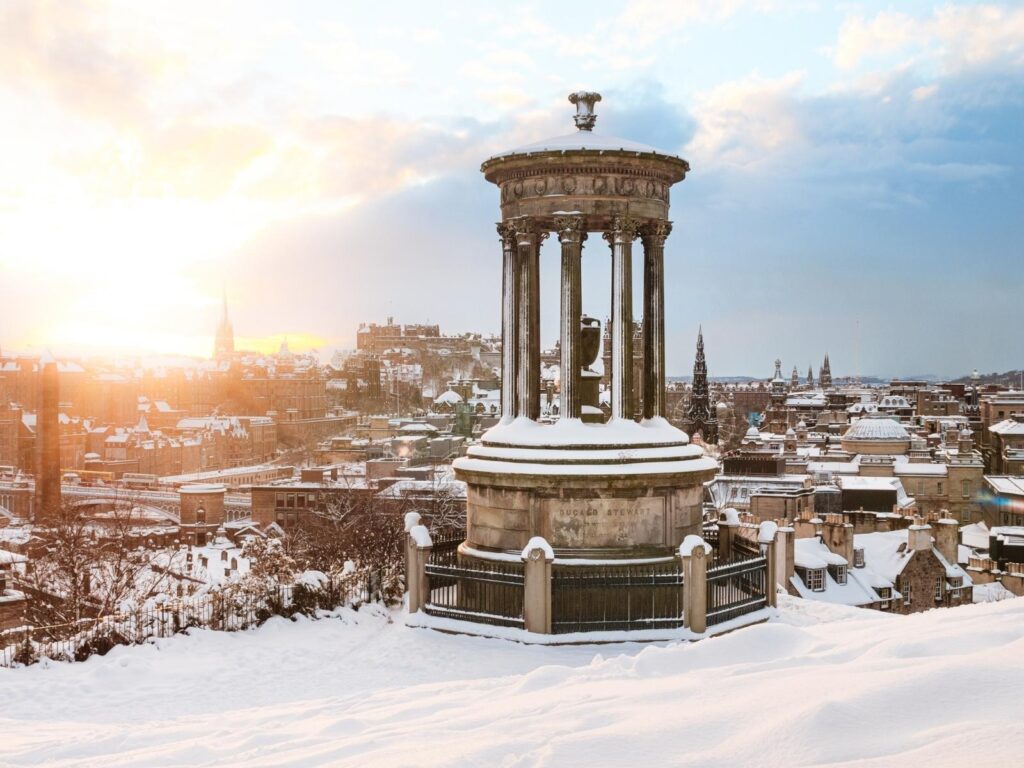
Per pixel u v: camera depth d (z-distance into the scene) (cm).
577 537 2731
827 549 7644
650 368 3019
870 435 18200
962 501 16575
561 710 1241
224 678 2167
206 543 14000
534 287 2944
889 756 891
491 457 2823
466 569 2678
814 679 1172
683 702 1182
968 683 1038
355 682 2164
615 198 2848
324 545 7231
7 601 5234
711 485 12781
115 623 2436
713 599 2641
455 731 1231
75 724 1778
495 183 3030
